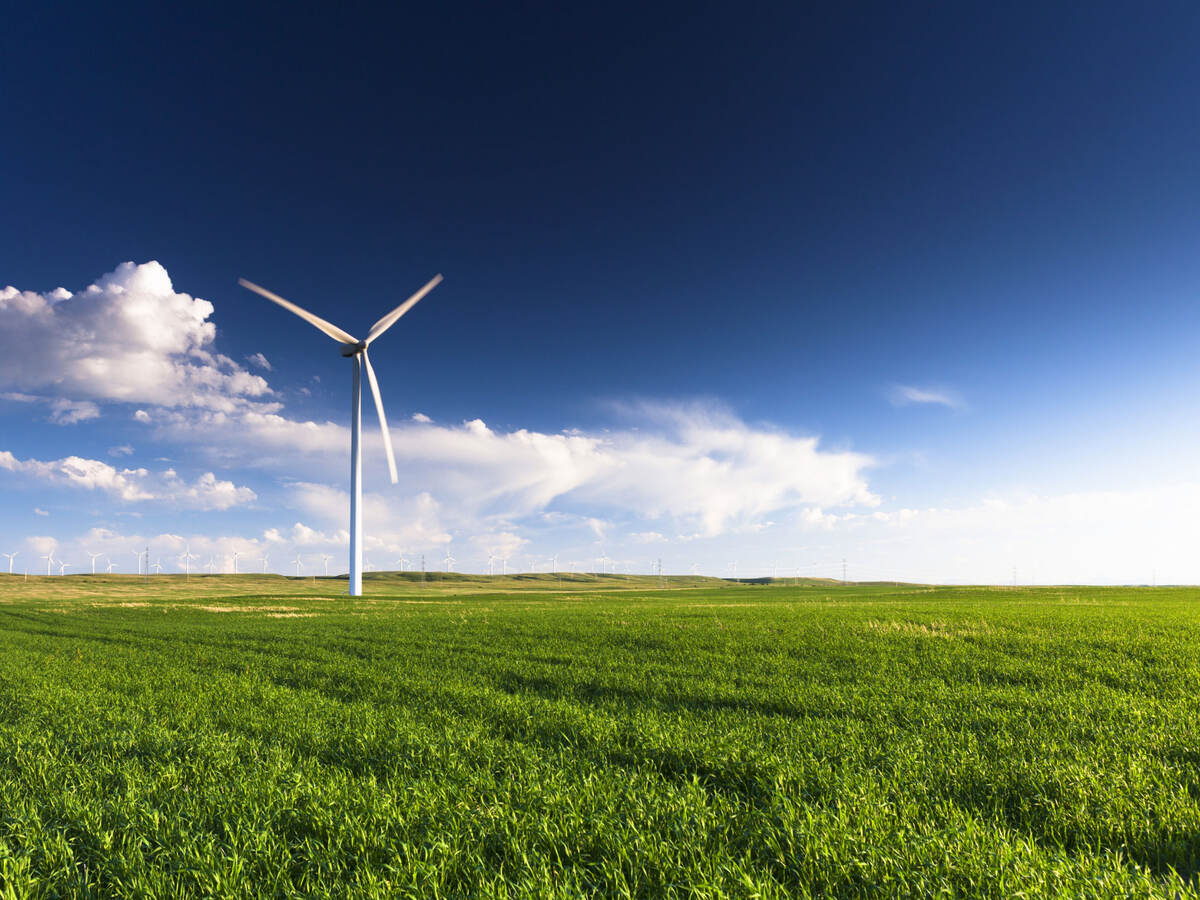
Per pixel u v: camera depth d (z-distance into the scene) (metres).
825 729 9.68
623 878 4.84
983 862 4.75
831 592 114.00
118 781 7.74
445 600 85.88
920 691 13.35
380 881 4.85
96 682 16.17
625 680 15.80
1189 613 34.66
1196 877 4.74
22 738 9.77
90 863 5.59
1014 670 16.36
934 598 75.31
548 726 10.53
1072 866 4.75
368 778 7.36
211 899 4.80
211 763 8.24
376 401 82.50
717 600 82.94
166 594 115.19
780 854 5.16
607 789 6.83
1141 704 11.22
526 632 30.00
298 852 5.68
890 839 5.28
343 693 14.90
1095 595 72.94
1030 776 6.89
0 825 6.30
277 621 43.66
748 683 15.24
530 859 5.27
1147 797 6.22
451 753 8.51
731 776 7.58
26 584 149.50
